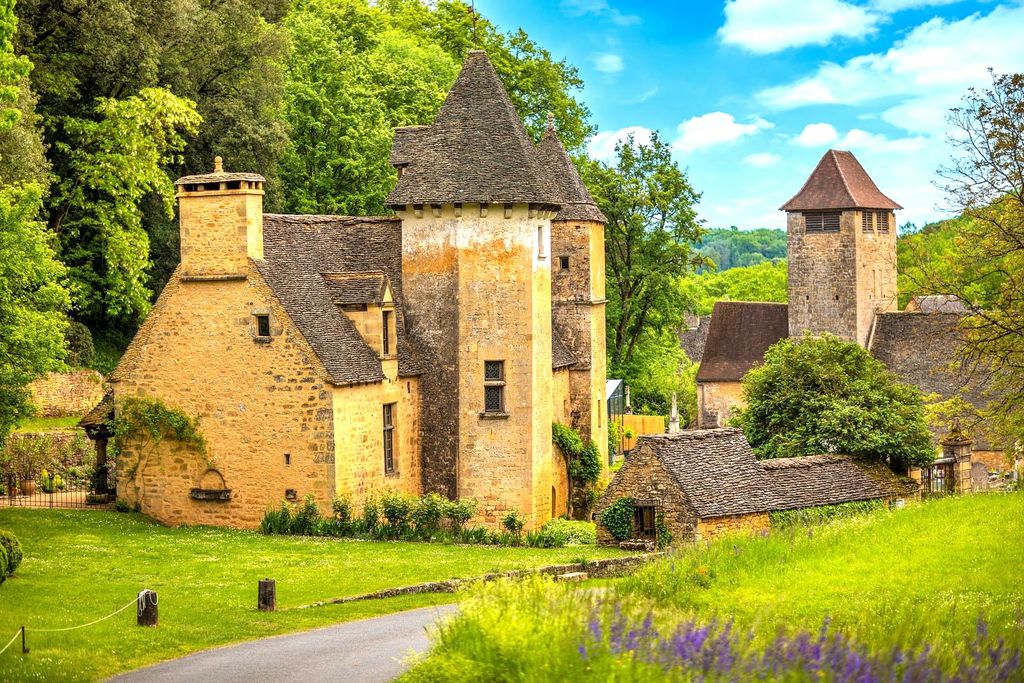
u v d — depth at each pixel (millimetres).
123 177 52219
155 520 42062
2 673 22312
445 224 44625
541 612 21531
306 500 40469
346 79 67500
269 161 62719
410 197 44594
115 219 54688
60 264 37844
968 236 42750
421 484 45156
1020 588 25375
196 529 40656
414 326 45156
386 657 24188
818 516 40750
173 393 41906
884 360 87312
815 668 17469
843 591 25750
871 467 47562
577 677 18375
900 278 102938
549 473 46719
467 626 21344
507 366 44875
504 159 44844
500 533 40750
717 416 97938
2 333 35219
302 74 69062
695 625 20047
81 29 52094
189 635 26641
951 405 47250
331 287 43156
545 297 46438
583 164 79938
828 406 50625
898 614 22875
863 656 17703
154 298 60094
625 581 28156
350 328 42625
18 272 36125
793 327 99062
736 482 40719
